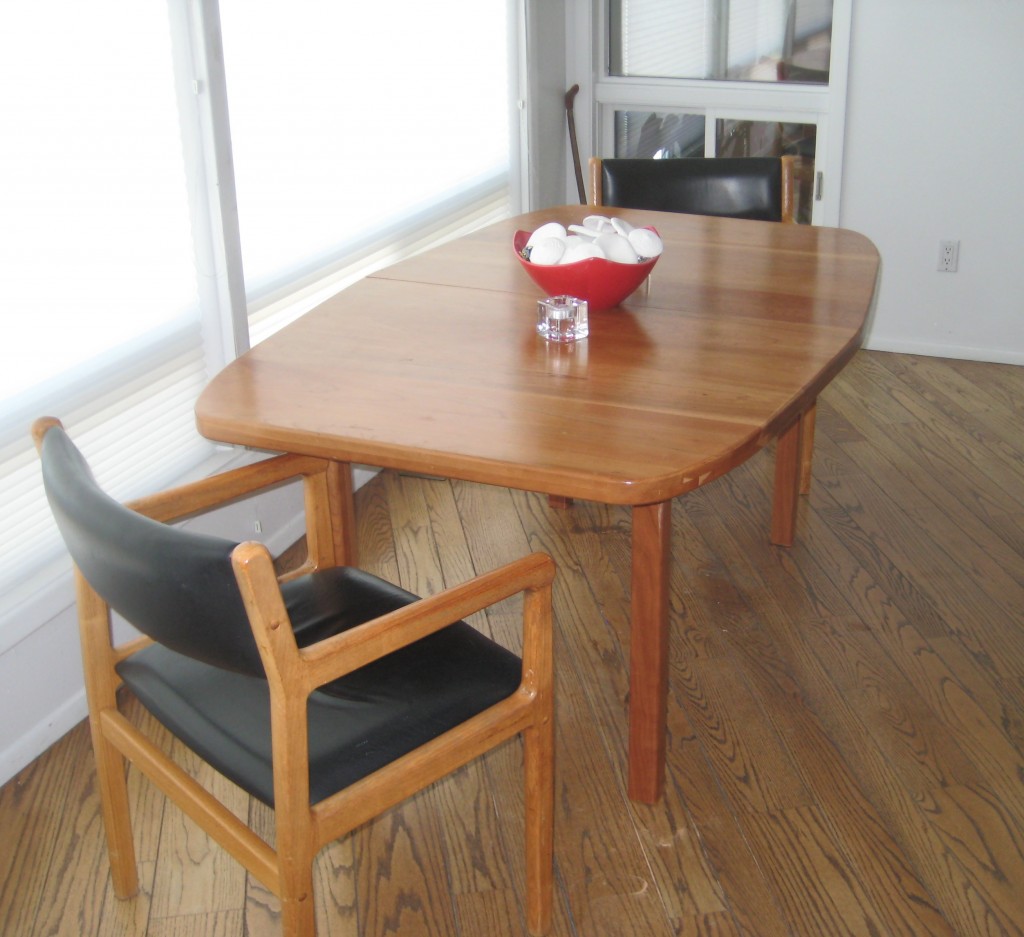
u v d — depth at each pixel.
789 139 4.02
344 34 2.78
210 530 2.44
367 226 2.97
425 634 1.28
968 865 1.72
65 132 1.96
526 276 2.28
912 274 3.88
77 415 2.04
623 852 1.77
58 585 1.99
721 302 2.07
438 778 1.37
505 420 1.55
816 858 1.75
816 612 2.41
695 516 2.85
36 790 1.92
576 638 2.33
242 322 2.39
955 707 2.09
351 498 1.84
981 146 3.66
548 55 3.93
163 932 1.63
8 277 1.87
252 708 1.38
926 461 3.13
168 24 2.14
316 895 1.70
